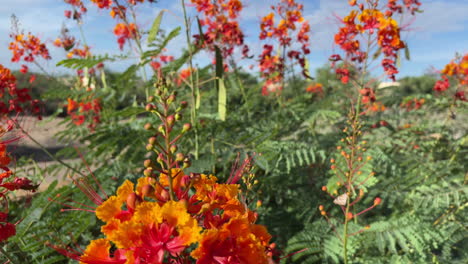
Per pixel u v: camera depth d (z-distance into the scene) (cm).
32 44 557
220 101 347
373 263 315
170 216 120
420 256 307
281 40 574
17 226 247
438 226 344
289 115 560
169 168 129
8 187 206
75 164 411
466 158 458
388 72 391
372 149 408
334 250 292
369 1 398
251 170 189
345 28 413
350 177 273
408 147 479
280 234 371
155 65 496
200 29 357
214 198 141
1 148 204
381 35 388
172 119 126
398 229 297
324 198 421
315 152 397
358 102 409
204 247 121
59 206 284
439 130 511
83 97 472
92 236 313
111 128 351
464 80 491
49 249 252
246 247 125
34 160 407
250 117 550
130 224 117
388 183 390
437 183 390
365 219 396
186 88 573
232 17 533
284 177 430
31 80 525
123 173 336
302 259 318
